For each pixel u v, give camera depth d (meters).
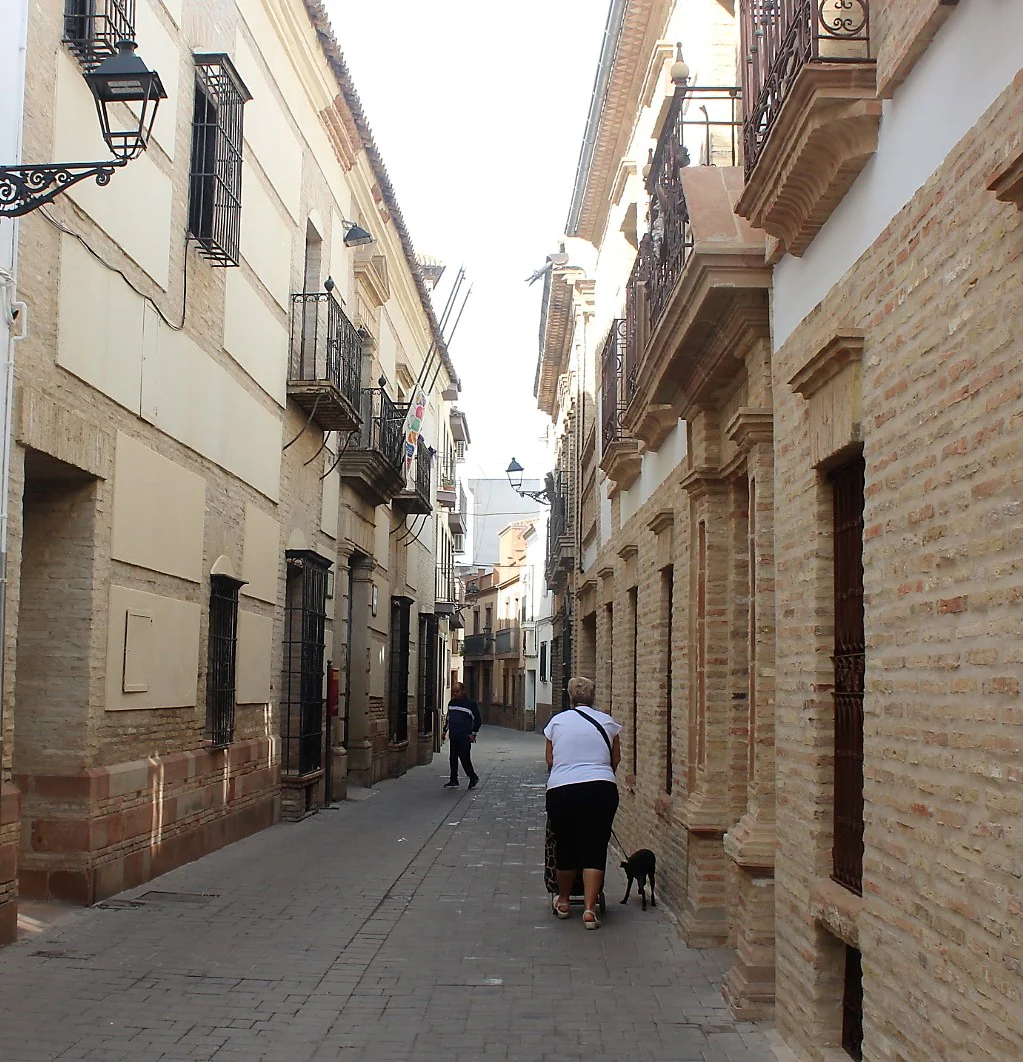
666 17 10.97
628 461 12.42
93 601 8.88
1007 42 3.49
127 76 6.49
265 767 14.06
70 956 7.29
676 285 7.31
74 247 8.45
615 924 8.71
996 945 3.39
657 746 10.44
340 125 17.36
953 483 3.78
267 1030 5.93
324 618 16.91
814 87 4.70
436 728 35.75
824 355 4.99
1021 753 3.26
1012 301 3.38
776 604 6.21
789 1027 5.69
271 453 14.45
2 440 7.41
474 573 71.12
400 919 8.80
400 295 24.73
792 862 5.73
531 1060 5.53
